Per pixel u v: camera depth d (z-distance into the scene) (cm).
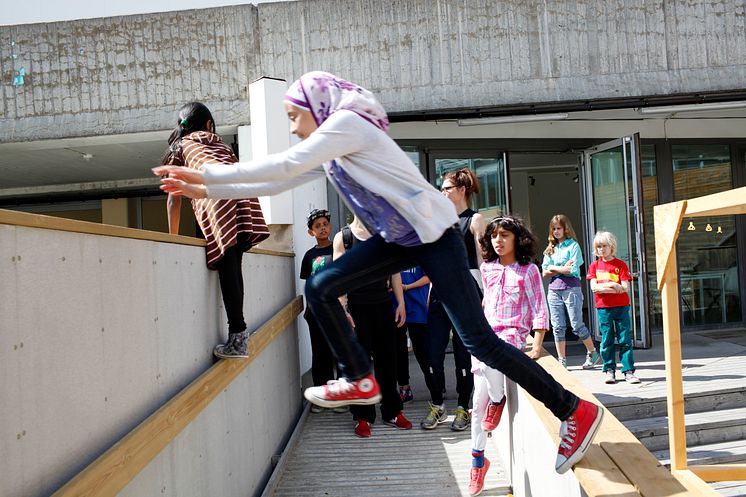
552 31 687
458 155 756
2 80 664
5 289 148
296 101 194
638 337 736
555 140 784
